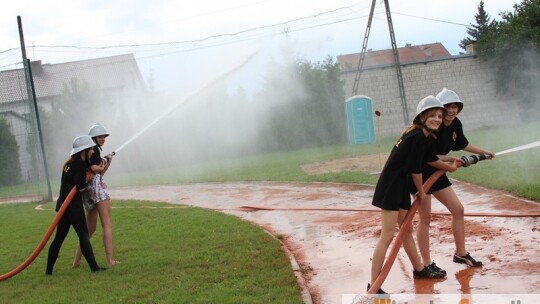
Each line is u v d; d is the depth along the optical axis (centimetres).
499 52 3341
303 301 539
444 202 616
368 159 2048
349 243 800
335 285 605
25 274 761
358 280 615
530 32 3228
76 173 730
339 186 1429
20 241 1023
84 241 738
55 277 729
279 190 1495
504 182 1090
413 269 607
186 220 1087
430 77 3438
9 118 2747
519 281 545
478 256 648
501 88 3391
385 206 546
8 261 858
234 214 1170
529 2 3300
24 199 2020
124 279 680
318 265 697
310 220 1021
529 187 972
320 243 820
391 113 3431
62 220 745
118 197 1722
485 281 557
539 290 514
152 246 864
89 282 683
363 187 1362
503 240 703
